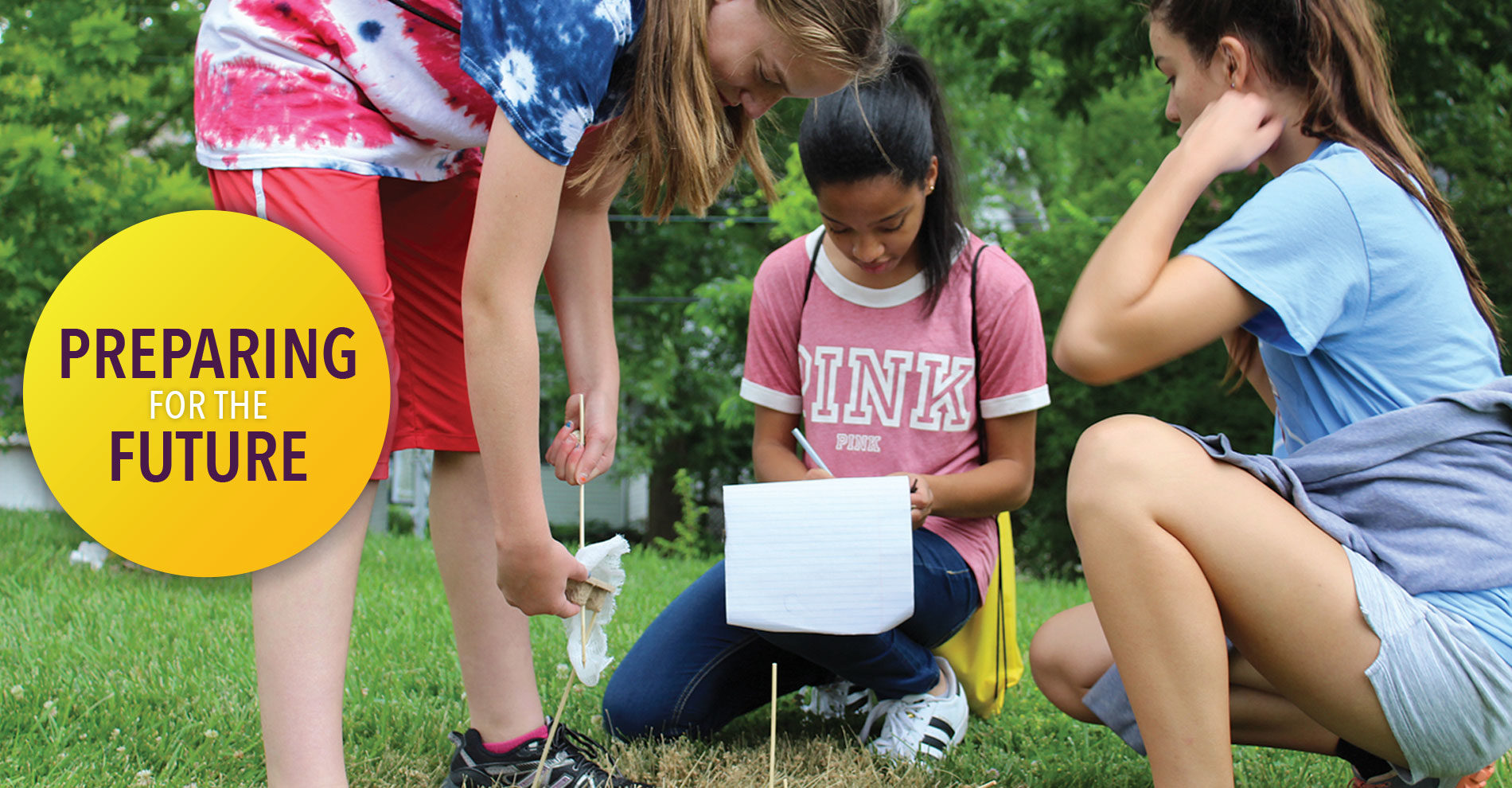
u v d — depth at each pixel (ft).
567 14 4.31
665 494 42.01
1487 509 4.73
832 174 6.52
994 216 41.34
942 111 7.05
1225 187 26.05
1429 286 4.96
